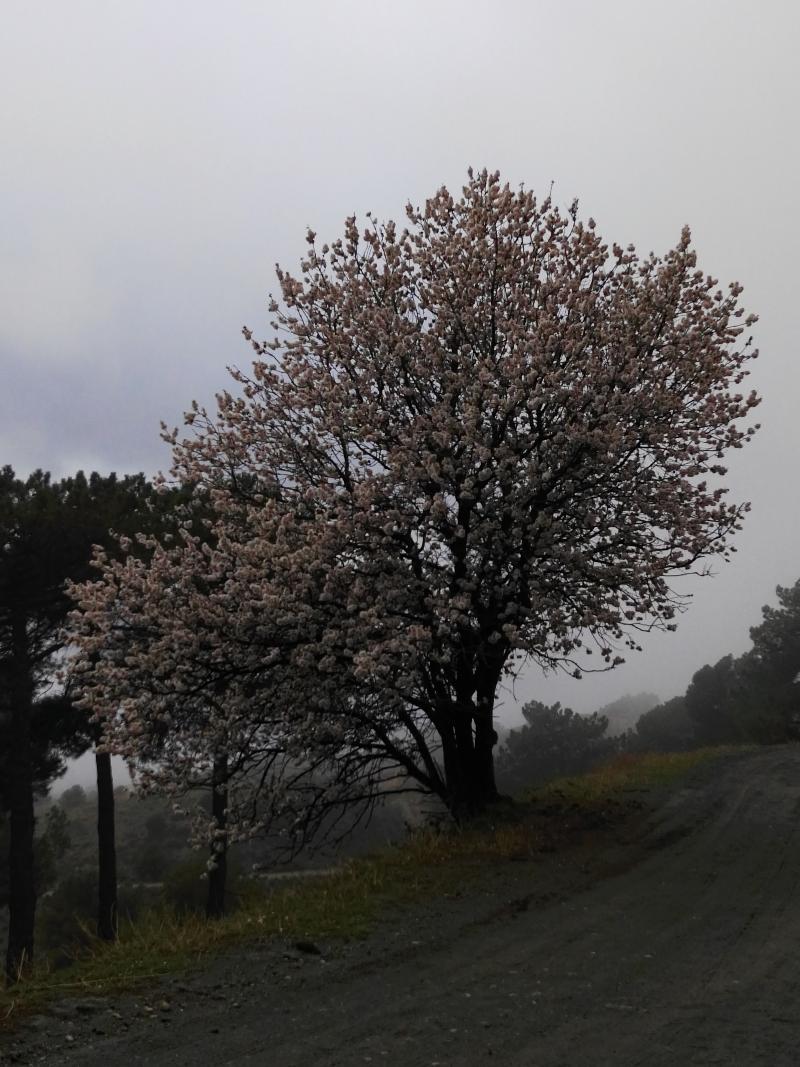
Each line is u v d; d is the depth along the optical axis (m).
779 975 6.38
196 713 13.63
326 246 15.17
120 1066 5.14
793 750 25.47
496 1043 5.28
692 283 14.20
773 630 47.75
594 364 12.98
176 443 14.99
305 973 6.98
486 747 14.52
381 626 12.41
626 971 6.69
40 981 7.03
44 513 20.33
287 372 14.59
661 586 13.55
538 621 13.23
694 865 10.64
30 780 21.56
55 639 22.41
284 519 12.96
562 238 15.26
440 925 8.38
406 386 14.24
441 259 15.16
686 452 13.89
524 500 12.77
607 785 17.69
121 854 42.56
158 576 13.34
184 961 7.39
